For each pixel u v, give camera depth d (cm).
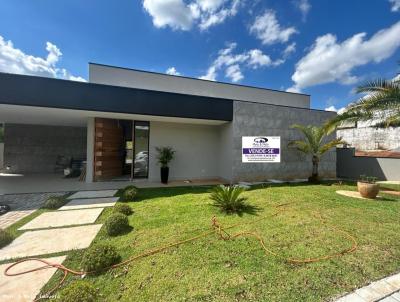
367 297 182
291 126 901
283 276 212
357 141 1534
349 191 657
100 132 791
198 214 415
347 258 246
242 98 1125
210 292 189
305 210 439
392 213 421
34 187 695
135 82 940
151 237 308
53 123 1001
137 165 840
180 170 895
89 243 295
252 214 412
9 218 398
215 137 953
